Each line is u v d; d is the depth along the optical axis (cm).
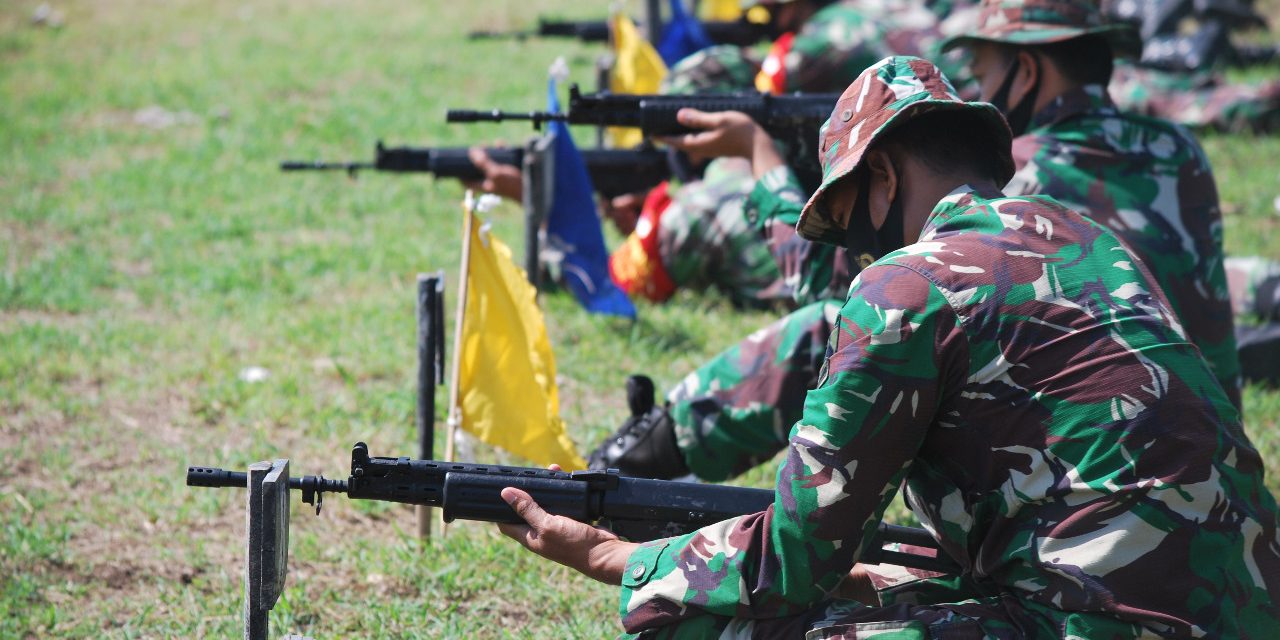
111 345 1249
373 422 1089
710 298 1396
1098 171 773
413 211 1756
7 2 3475
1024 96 799
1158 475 477
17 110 2312
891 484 509
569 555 556
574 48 2984
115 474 984
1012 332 491
